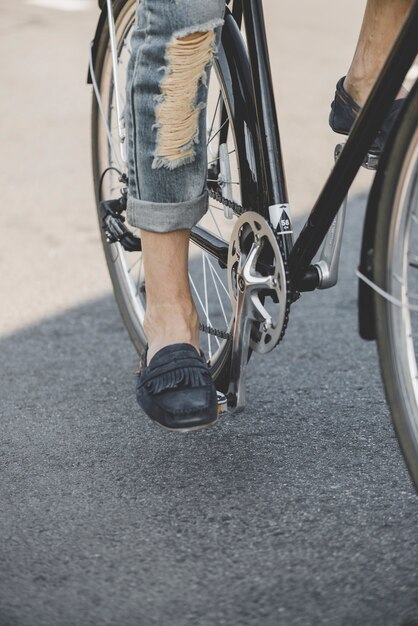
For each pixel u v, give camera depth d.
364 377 3.63
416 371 2.42
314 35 9.30
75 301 4.47
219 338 3.06
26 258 4.94
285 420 3.29
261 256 2.78
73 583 2.45
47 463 3.06
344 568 2.46
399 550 2.53
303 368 3.72
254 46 2.78
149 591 2.41
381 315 2.38
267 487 2.86
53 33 9.27
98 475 2.97
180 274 2.83
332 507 2.75
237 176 2.87
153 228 2.73
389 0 2.70
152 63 2.57
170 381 2.77
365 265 2.36
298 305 4.37
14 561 2.54
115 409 3.42
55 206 5.61
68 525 2.71
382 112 2.41
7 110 7.28
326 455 3.04
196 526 2.68
